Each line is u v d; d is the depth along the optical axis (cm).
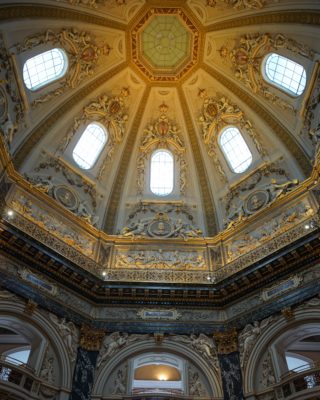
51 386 1476
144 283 1834
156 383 2112
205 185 2344
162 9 2261
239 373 1577
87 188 2206
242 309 1750
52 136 2147
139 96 2503
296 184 1966
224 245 2041
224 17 2192
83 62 2239
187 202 2306
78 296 1767
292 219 1836
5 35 1767
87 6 2045
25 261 1645
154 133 2495
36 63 2044
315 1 1744
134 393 1562
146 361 1731
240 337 1677
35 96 2036
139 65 2464
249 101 2295
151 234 2134
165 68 2495
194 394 1567
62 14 1969
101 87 2370
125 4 2169
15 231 1625
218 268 1947
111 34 2272
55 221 1914
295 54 2009
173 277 1917
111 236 2098
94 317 1762
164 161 2478
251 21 2091
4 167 1773
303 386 1395
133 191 2347
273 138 2178
